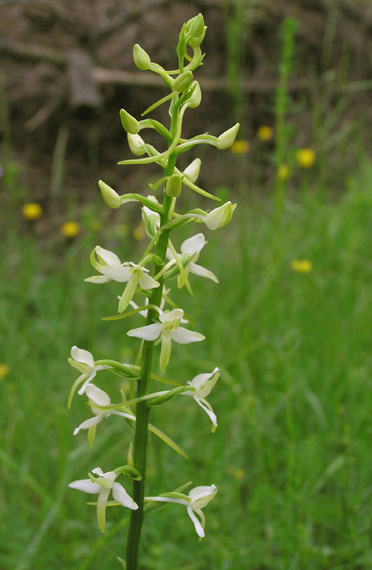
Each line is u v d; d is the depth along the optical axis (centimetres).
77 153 89
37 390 48
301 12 102
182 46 24
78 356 24
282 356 35
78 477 39
